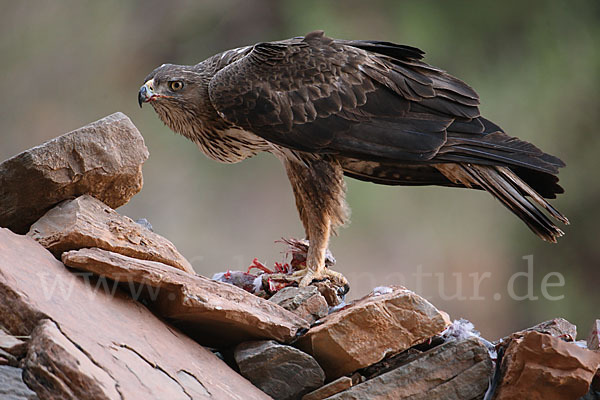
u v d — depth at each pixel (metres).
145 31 31.66
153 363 6.79
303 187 9.63
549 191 9.29
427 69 9.47
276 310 7.85
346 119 9.24
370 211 28.64
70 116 31.47
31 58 31.25
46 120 31.41
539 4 30.03
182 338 7.51
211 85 9.54
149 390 6.43
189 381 6.88
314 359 7.62
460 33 30.48
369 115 9.25
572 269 29.38
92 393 6.06
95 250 7.39
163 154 29.66
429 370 7.62
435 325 7.71
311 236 9.51
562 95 29.78
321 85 9.30
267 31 31.84
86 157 8.04
